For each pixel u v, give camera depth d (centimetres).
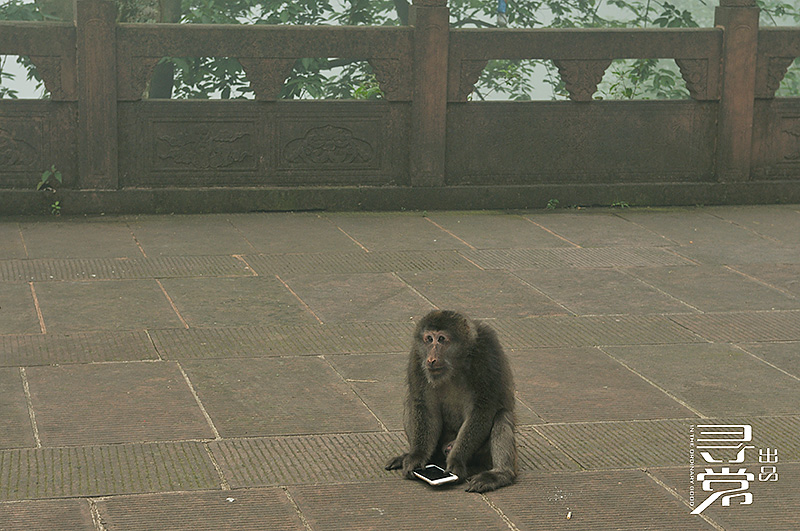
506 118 1169
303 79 1666
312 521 432
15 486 459
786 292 843
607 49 1168
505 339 709
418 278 865
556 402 589
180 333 701
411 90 1140
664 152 1209
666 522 439
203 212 1113
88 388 591
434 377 440
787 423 563
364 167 1150
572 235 1043
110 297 782
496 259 936
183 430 533
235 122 1111
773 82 1206
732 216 1154
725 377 639
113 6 1058
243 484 468
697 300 815
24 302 762
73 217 1074
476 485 462
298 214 1126
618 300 812
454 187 1166
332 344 688
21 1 1634
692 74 1191
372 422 551
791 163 1233
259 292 810
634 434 543
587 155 1195
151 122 1092
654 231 1069
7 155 1070
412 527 429
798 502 461
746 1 1180
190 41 1081
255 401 578
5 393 579
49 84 1062
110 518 430
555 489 470
